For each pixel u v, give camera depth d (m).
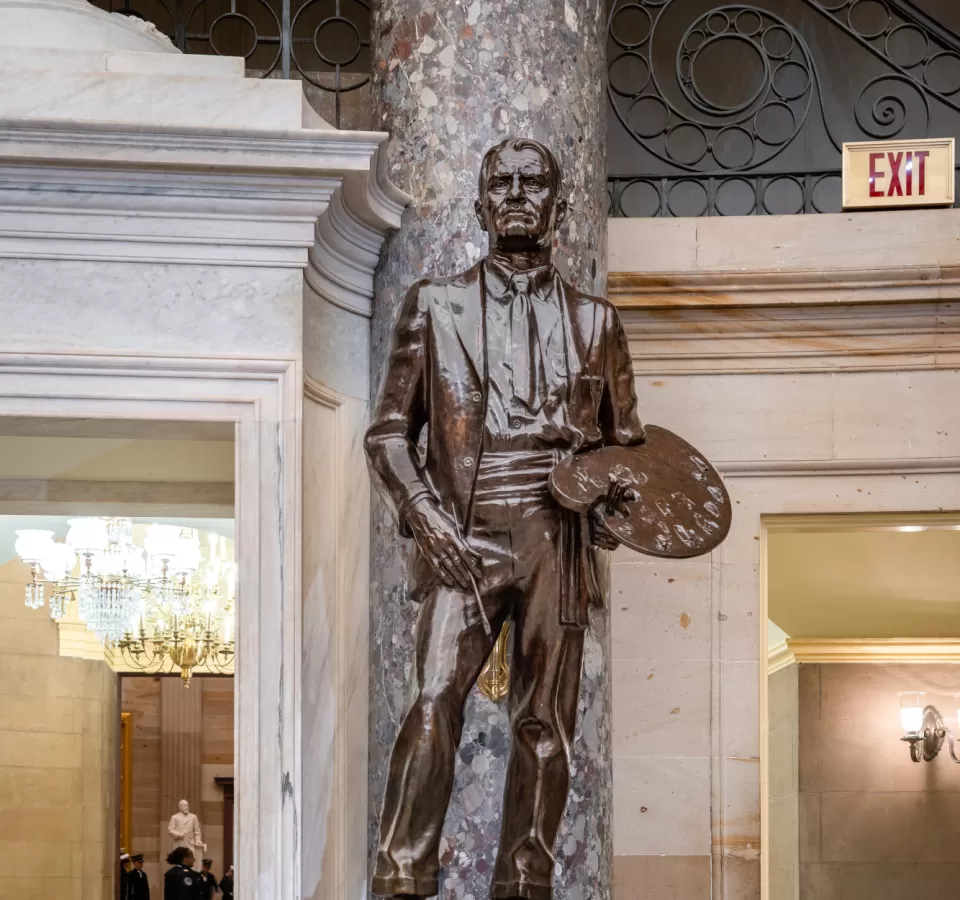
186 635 12.41
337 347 5.98
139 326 5.55
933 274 6.77
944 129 7.54
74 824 12.76
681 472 4.56
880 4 7.70
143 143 5.41
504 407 4.48
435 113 5.99
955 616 11.61
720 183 7.42
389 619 5.81
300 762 5.38
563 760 4.37
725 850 6.72
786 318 6.91
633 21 7.74
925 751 12.20
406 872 4.23
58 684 12.76
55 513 7.32
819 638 12.27
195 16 8.16
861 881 12.27
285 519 5.49
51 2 5.95
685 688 6.82
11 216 5.50
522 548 4.39
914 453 6.86
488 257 4.65
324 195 5.59
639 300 6.89
